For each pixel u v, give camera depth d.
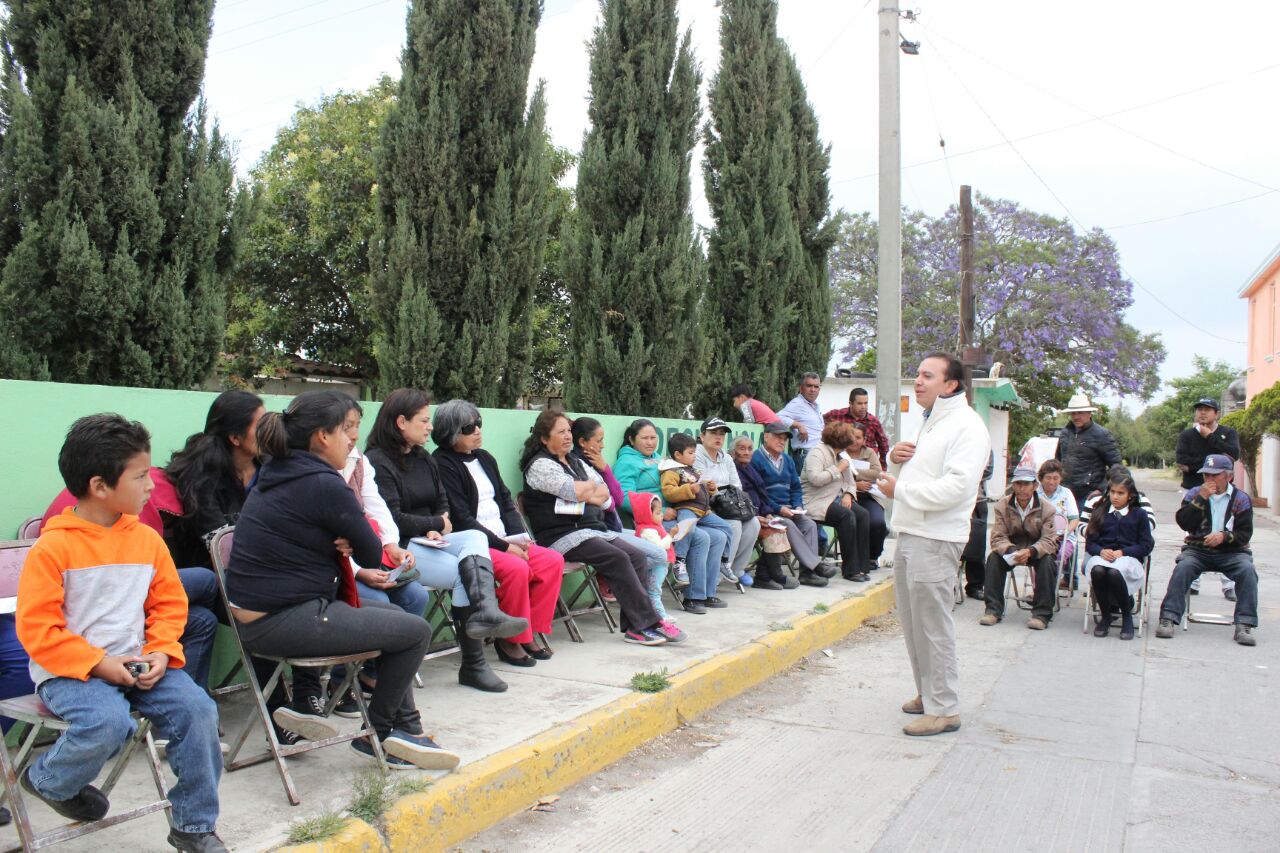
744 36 11.27
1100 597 8.14
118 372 5.94
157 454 4.50
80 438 3.03
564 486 6.41
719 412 11.52
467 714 4.79
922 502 5.18
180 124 6.25
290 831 3.32
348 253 16.84
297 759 4.13
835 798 4.36
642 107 9.70
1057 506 9.12
